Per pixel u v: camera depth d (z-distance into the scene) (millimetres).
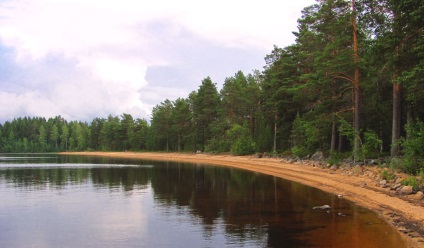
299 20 47562
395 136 27828
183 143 105562
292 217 16406
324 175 30438
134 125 131875
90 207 19641
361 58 30984
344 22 32531
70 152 163750
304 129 44969
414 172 21938
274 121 57250
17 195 24219
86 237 13617
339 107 37719
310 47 45938
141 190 26531
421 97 23797
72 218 16859
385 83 32250
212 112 84500
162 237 13477
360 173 26609
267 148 62156
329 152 41188
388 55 23656
